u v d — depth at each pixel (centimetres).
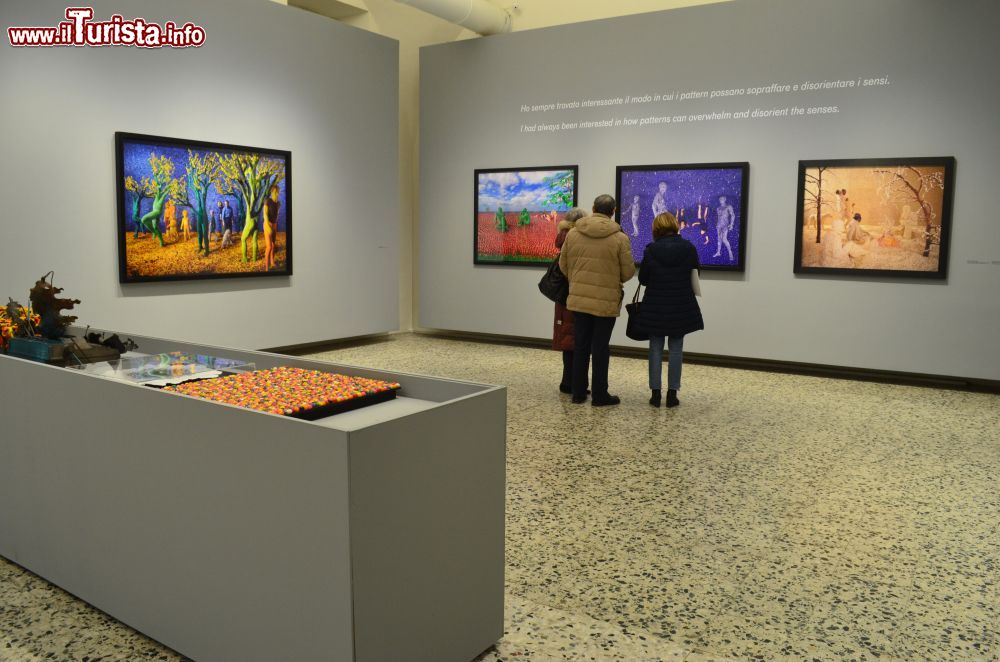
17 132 638
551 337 973
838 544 361
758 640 274
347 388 285
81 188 685
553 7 990
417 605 230
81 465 288
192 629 254
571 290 642
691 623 286
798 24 785
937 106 726
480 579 258
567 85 933
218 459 234
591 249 628
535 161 966
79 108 678
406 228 1127
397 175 1031
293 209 885
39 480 312
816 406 657
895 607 299
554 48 938
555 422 591
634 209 893
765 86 809
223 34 792
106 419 273
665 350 907
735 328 846
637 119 888
